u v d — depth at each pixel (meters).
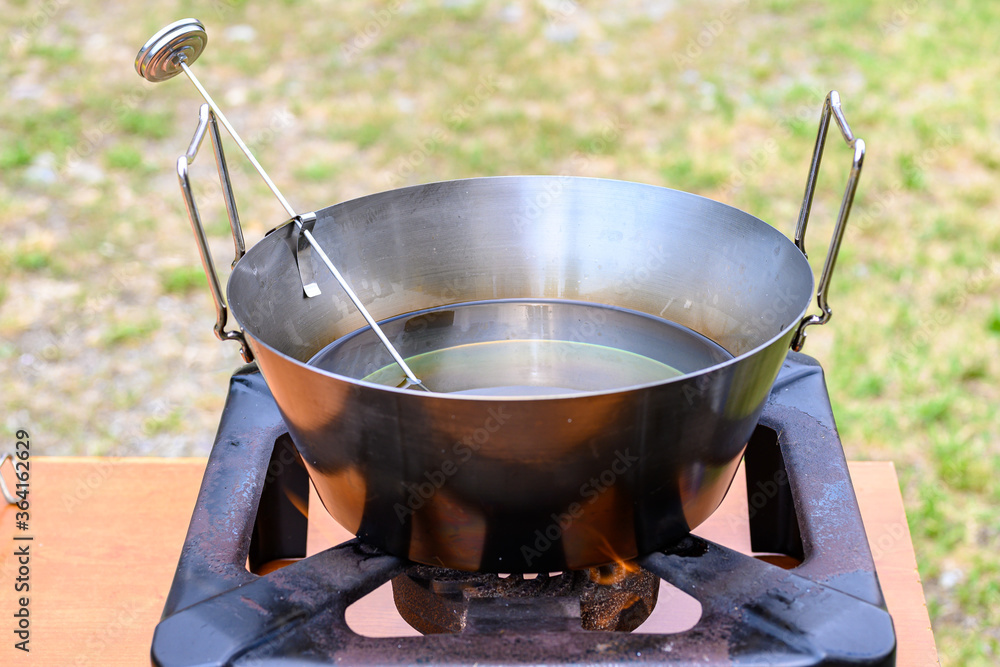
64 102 3.78
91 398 2.34
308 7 4.68
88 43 4.33
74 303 2.67
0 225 2.99
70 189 3.21
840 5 4.68
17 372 2.42
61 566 1.16
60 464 1.35
